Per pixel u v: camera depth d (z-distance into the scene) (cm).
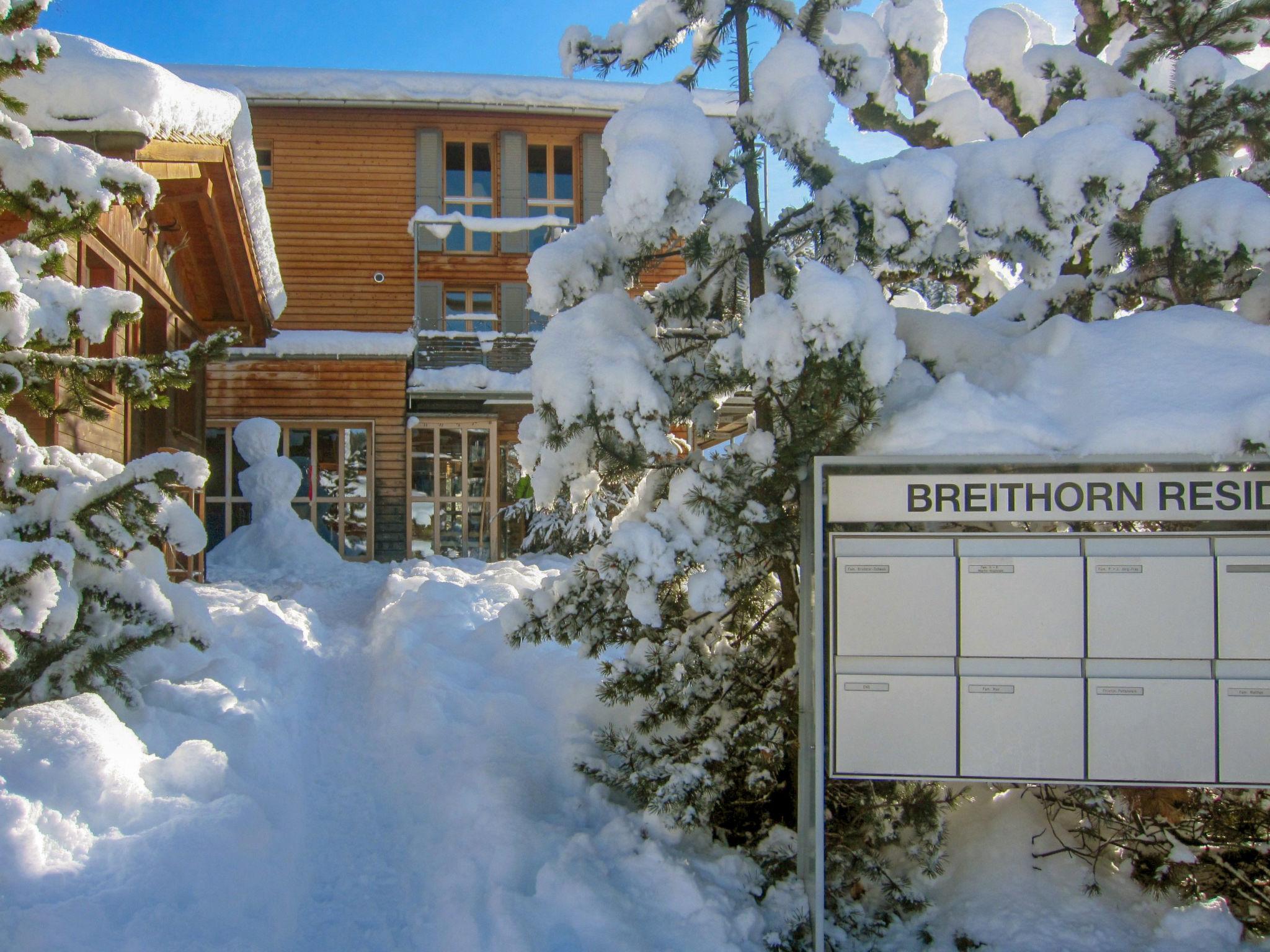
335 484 1766
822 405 455
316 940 425
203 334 1237
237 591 999
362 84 1936
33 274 540
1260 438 409
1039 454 430
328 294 1959
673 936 437
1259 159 610
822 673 441
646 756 518
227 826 429
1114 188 454
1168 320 470
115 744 452
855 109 674
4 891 361
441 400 1827
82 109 726
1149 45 646
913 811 507
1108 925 474
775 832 512
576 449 501
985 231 480
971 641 442
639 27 554
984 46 705
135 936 360
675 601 518
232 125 970
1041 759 437
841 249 518
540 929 425
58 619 467
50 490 493
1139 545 441
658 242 492
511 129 2020
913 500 444
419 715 626
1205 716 435
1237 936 459
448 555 1825
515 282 2008
